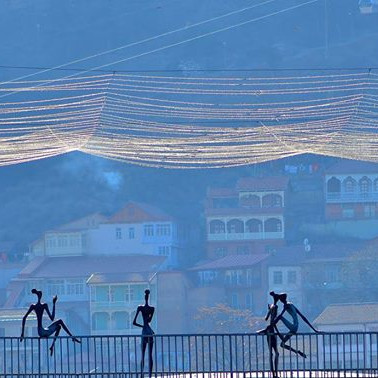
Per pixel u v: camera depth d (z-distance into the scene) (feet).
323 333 312.50
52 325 325.42
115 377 324.80
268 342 316.40
